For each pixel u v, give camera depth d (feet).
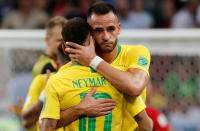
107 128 29.45
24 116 39.24
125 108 30.63
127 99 30.42
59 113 29.40
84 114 29.12
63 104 29.45
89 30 29.94
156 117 41.01
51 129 29.30
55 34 43.11
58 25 43.37
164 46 51.75
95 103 29.07
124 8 87.30
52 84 29.48
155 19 90.84
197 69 52.21
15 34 53.62
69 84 29.25
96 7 30.04
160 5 91.45
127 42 51.72
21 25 87.25
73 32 29.66
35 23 87.61
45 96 29.86
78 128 29.58
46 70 41.70
